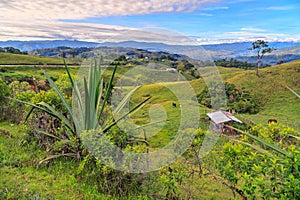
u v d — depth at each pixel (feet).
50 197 10.02
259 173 7.96
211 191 11.15
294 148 7.86
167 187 10.11
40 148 15.12
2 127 18.90
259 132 11.06
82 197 10.27
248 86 73.36
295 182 6.79
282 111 58.13
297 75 79.41
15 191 10.07
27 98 20.75
